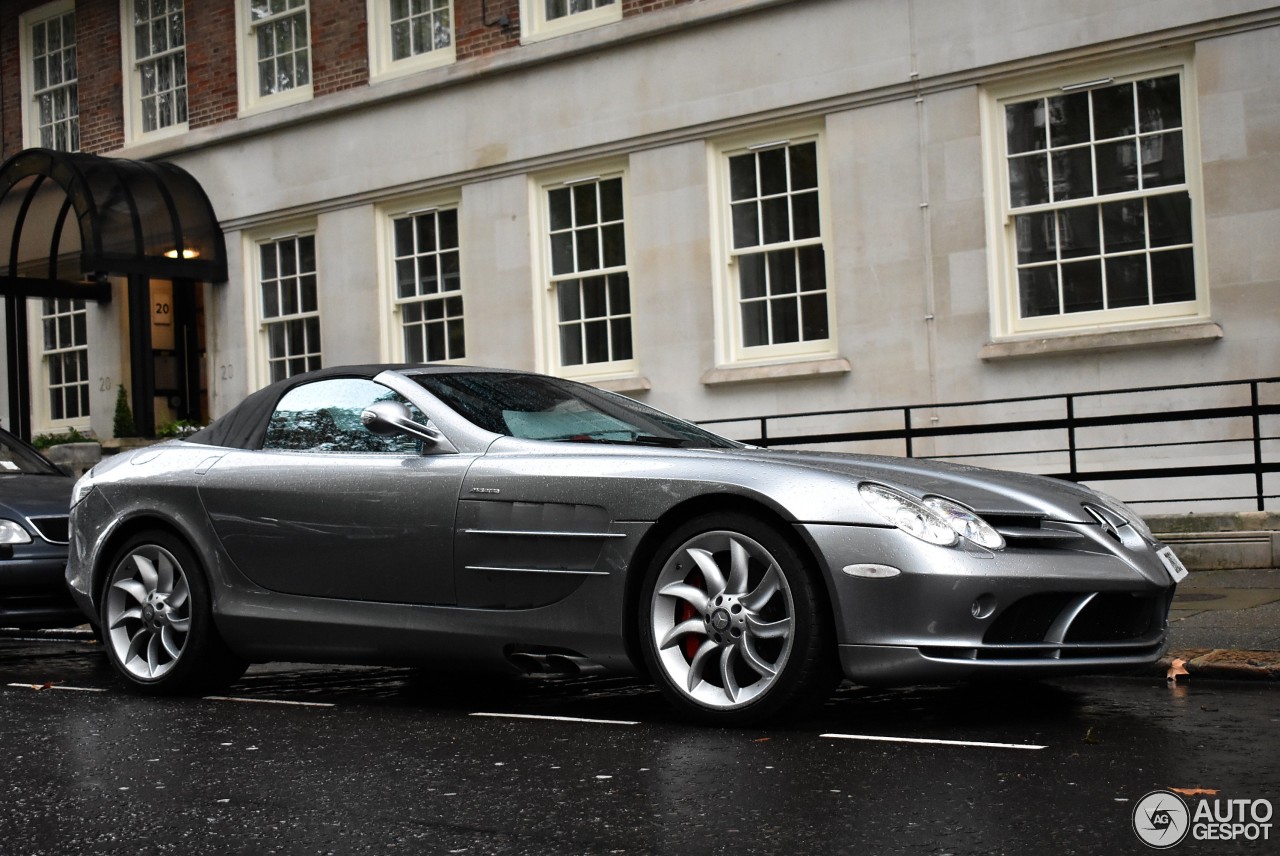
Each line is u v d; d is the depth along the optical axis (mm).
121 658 6750
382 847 3695
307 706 6191
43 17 19422
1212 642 6582
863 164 12359
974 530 5008
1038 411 11516
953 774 4312
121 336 18234
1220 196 10703
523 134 14430
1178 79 11031
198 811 4168
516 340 14508
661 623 5328
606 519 5410
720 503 5270
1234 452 10703
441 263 15312
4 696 6809
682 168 13383
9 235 17344
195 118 17438
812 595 5039
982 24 11742
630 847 3611
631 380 13570
